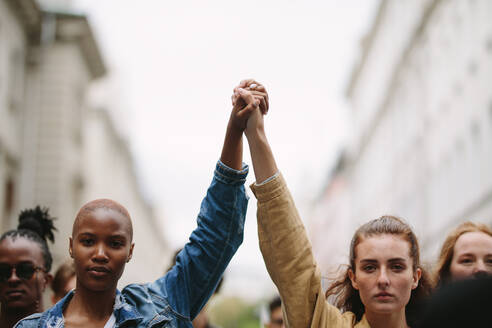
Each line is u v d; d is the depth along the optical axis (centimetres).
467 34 2197
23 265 341
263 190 261
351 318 276
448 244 333
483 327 125
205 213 282
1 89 1791
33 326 249
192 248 281
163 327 261
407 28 2994
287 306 261
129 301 266
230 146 280
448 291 130
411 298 297
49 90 2059
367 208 4162
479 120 2083
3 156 1822
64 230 1986
